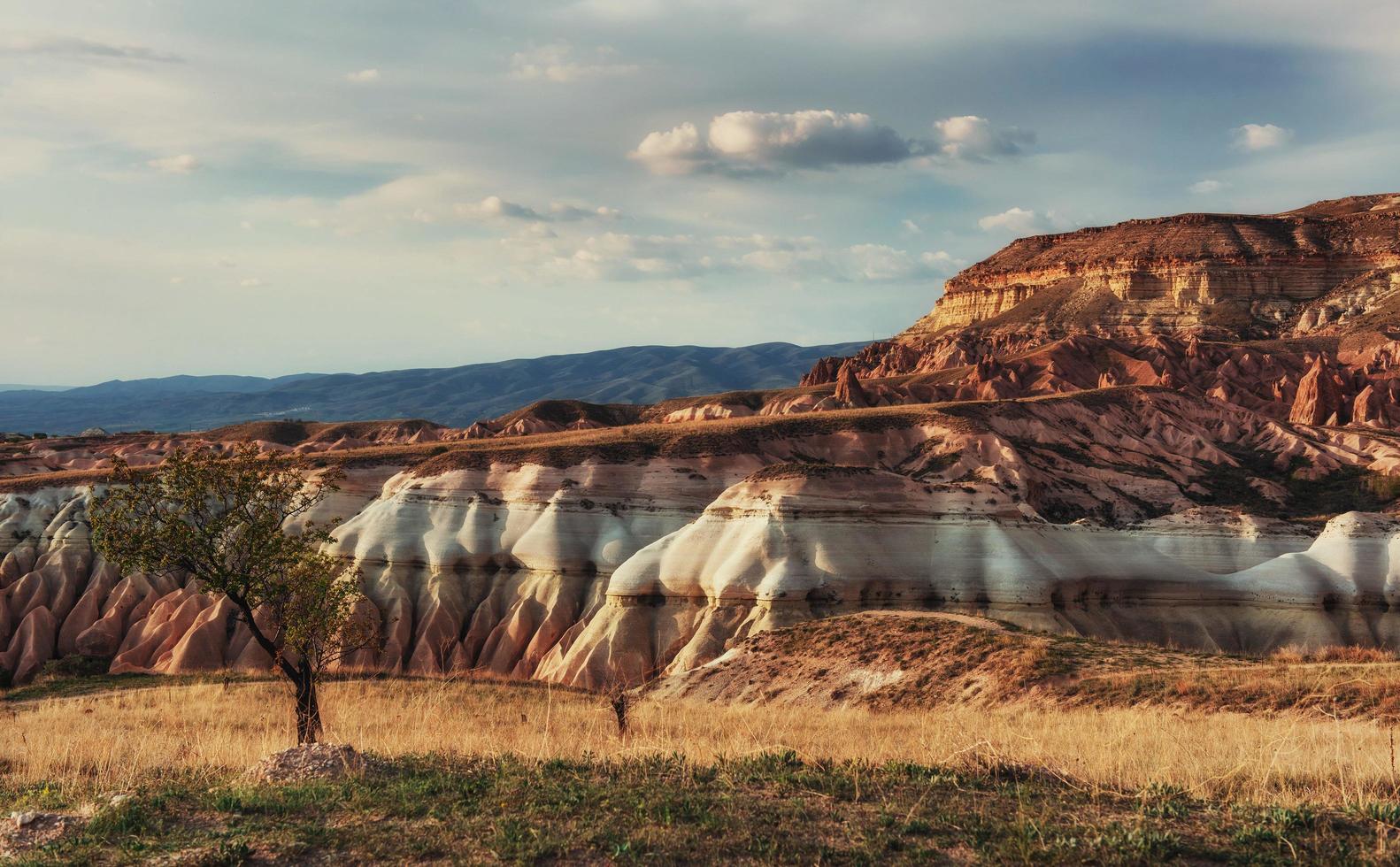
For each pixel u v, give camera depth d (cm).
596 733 2523
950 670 4678
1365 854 1174
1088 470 13800
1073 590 8181
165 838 1324
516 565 10138
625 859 1208
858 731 2545
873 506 8481
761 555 8244
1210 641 8194
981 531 8325
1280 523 10112
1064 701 3897
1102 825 1303
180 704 3875
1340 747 1825
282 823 1380
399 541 10288
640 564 8812
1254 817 1323
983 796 1462
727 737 2288
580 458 11019
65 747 2353
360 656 9181
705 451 11575
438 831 1324
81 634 9694
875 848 1230
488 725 2848
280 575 2898
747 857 1216
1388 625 8288
